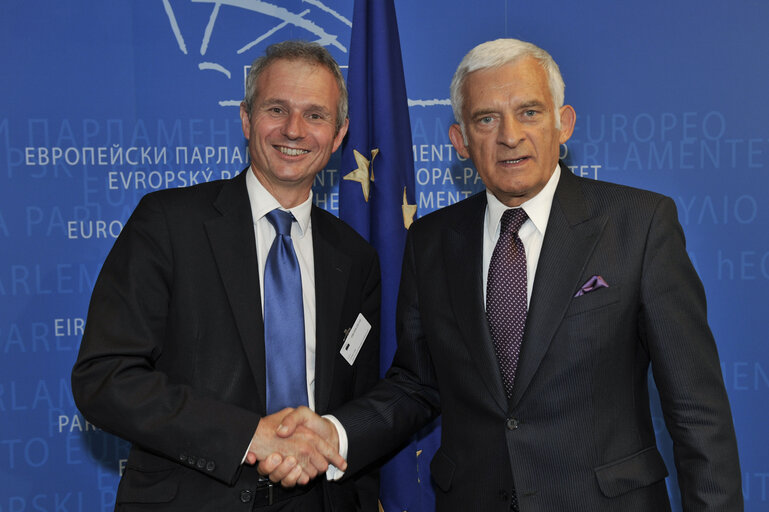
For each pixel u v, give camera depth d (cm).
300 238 173
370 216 217
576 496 136
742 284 244
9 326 230
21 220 230
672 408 138
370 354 185
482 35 244
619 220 144
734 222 244
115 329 149
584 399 138
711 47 242
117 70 233
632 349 141
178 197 166
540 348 138
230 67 237
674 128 244
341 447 160
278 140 162
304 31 239
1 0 227
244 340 154
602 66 244
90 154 232
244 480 150
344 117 178
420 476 227
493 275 149
